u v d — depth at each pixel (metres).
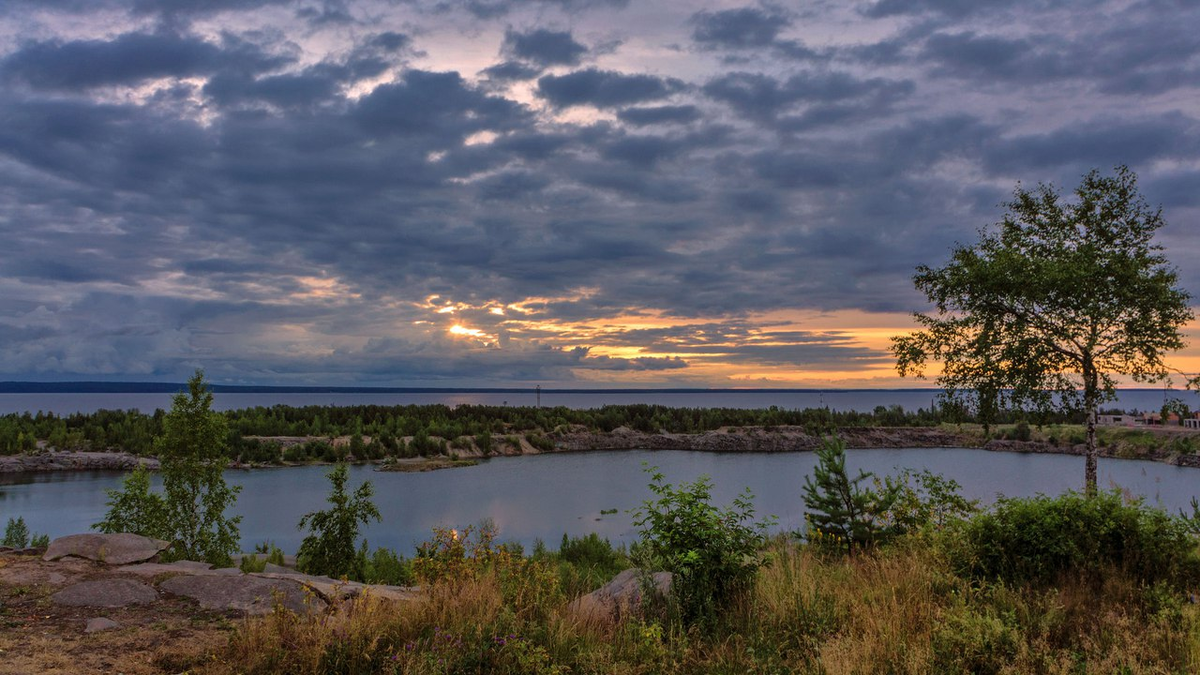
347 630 5.99
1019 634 6.15
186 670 5.53
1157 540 7.77
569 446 109.06
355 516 15.79
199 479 16.58
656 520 8.08
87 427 90.44
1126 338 14.62
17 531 25.77
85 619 6.59
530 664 5.79
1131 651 5.74
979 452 97.38
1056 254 15.41
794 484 63.88
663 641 6.91
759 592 7.80
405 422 111.00
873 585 8.16
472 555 8.39
